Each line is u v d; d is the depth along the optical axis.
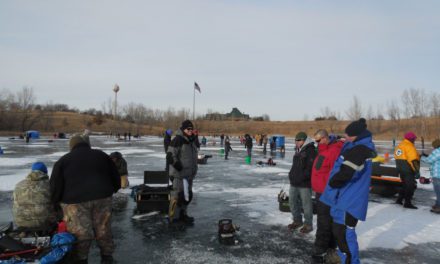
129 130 81.69
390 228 6.42
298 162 6.18
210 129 95.50
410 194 8.05
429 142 57.12
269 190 10.45
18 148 29.23
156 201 7.38
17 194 4.97
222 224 5.57
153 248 5.34
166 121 99.44
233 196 9.52
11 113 77.12
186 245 5.49
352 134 4.25
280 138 29.33
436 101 73.25
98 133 79.25
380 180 9.75
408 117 75.50
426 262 4.85
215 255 5.07
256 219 7.10
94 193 4.43
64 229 4.74
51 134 68.69
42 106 100.81
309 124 94.62
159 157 21.47
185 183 6.46
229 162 19.61
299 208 6.43
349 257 4.20
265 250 5.30
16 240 4.39
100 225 4.61
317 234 5.02
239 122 103.25
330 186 4.23
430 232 6.19
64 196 4.39
